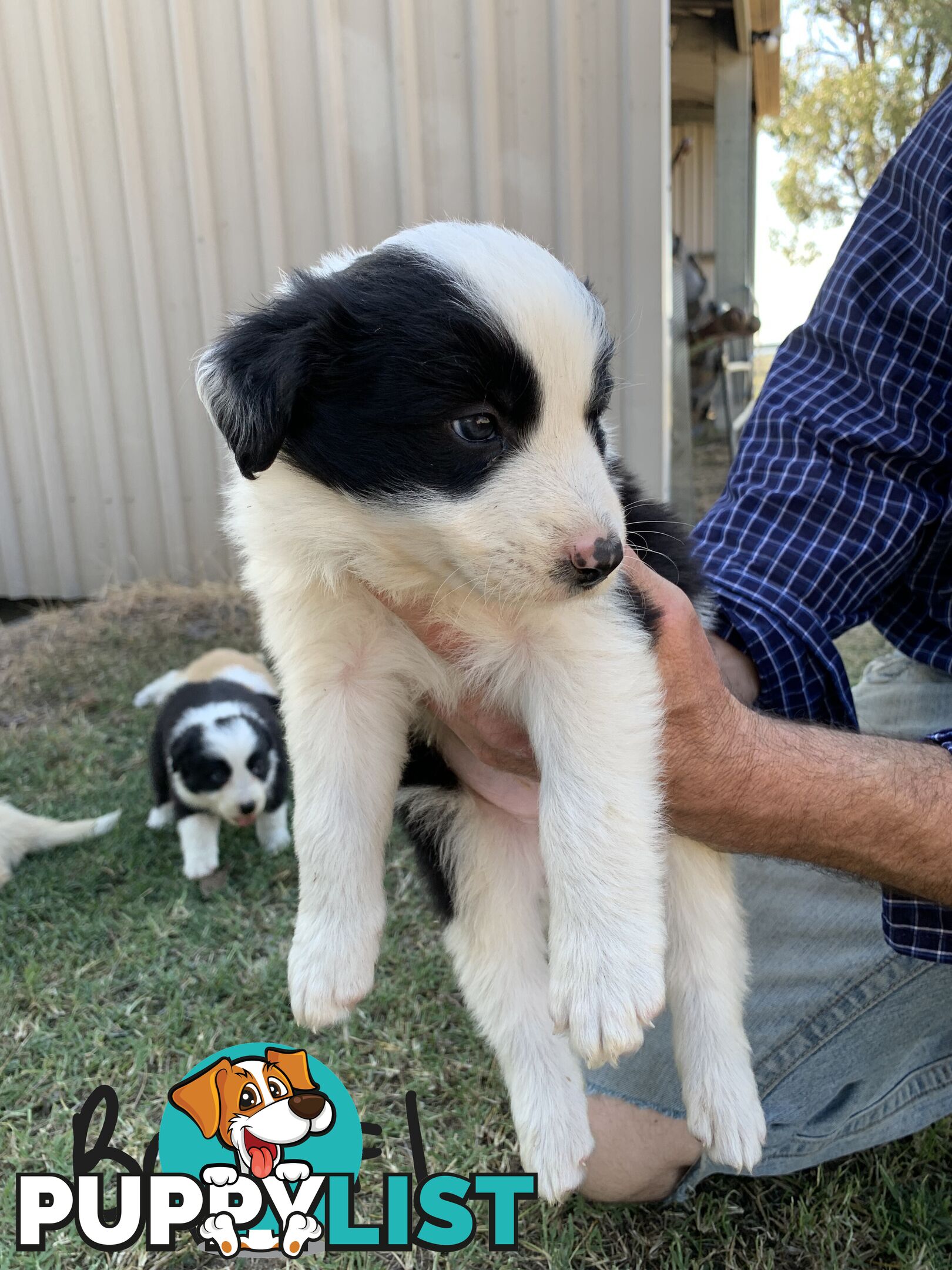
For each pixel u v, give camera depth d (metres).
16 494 1.34
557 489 0.33
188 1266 0.43
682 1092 0.44
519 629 0.37
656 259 1.12
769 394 0.53
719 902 0.45
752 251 2.42
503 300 0.33
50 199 1.23
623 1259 0.43
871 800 0.38
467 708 0.41
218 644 1.17
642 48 1.07
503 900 0.46
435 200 1.16
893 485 0.48
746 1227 0.45
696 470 2.09
